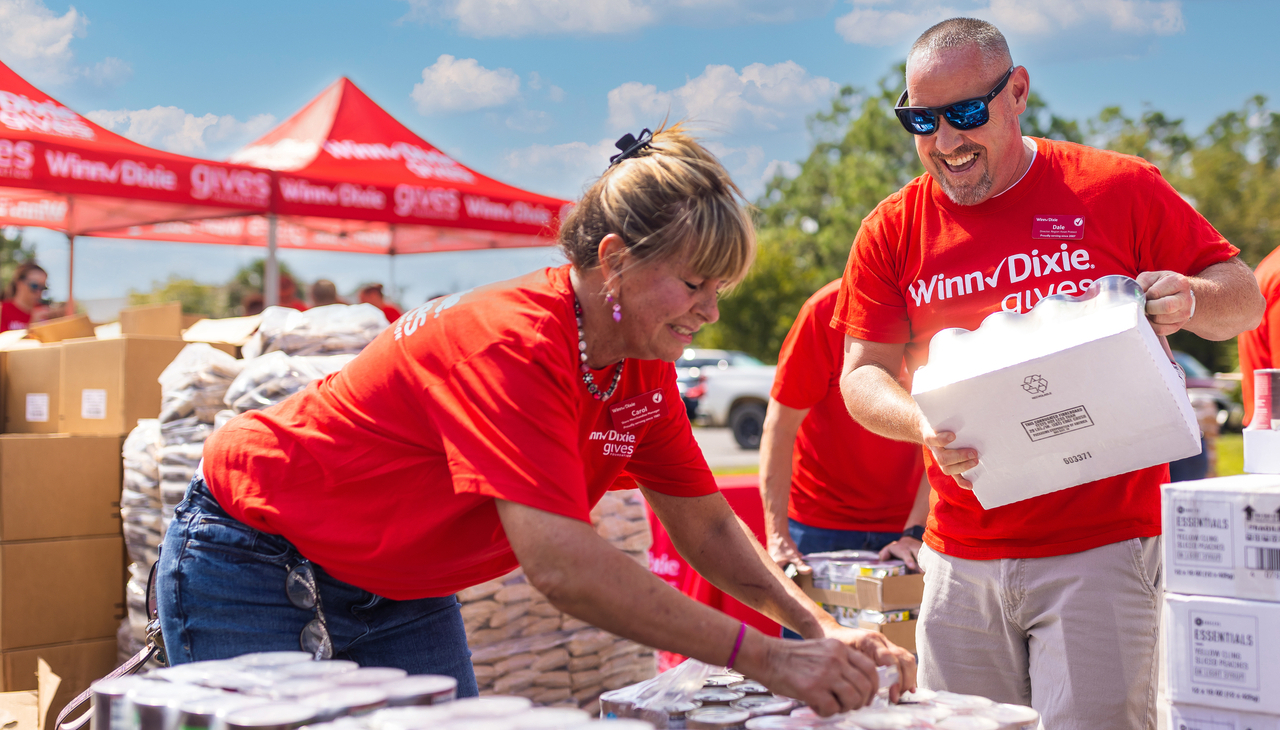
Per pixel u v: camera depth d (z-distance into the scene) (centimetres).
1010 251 191
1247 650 120
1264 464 146
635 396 152
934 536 206
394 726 106
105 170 511
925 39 192
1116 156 192
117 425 368
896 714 126
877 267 210
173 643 160
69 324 475
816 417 296
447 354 133
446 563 151
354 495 147
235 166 563
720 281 131
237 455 158
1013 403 152
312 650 158
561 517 122
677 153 130
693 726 129
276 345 324
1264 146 3391
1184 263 187
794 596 161
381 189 621
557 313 132
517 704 115
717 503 171
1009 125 187
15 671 334
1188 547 125
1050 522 186
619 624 121
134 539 339
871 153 3944
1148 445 150
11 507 335
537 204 703
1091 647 183
